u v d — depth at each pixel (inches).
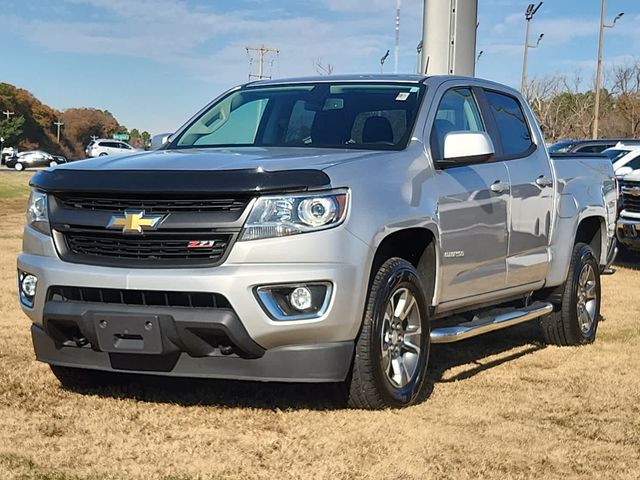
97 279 179.5
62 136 5880.9
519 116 264.7
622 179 492.1
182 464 159.2
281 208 175.5
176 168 181.2
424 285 210.5
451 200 212.4
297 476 154.7
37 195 194.9
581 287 281.3
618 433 185.0
